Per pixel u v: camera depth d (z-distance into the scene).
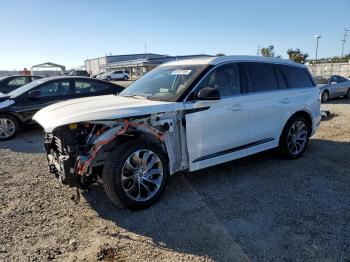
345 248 3.10
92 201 4.21
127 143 3.79
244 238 3.30
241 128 4.82
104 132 3.74
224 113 4.53
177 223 3.63
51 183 4.85
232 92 4.76
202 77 4.40
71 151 3.75
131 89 5.05
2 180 5.02
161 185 4.07
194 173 5.11
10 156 6.46
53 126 3.65
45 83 8.54
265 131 5.21
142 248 3.18
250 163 5.57
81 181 3.77
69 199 4.29
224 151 4.68
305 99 5.82
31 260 3.03
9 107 7.95
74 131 3.78
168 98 4.23
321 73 39.28
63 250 3.18
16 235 3.44
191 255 3.06
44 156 6.41
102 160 3.84
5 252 3.15
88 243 3.29
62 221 3.73
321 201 4.09
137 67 61.12
